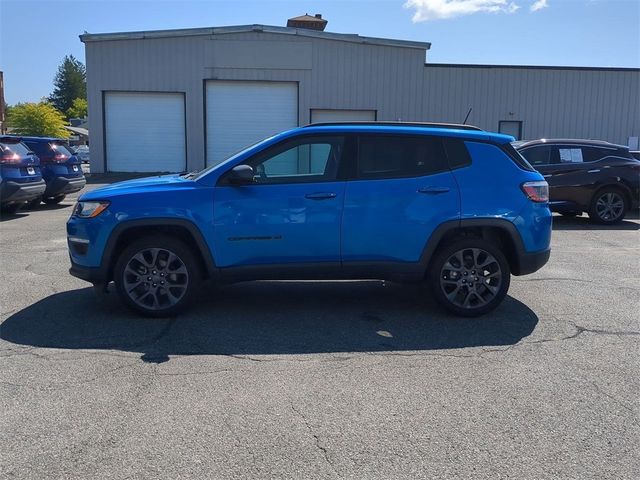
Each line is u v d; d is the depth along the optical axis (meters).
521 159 6.09
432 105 26.61
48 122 56.97
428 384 4.31
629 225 12.88
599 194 12.71
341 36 25.94
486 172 5.88
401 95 26.52
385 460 3.29
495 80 26.58
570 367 4.66
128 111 26.27
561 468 3.23
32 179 13.20
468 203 5.80
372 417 3.79
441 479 3.11
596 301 6.59
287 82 26.34
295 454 3.34
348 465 3.23
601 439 3.54
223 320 5.82
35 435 3.53
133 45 25.81
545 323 5.79
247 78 26.14
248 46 25.95
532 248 5.95
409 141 5.88
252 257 5.72
